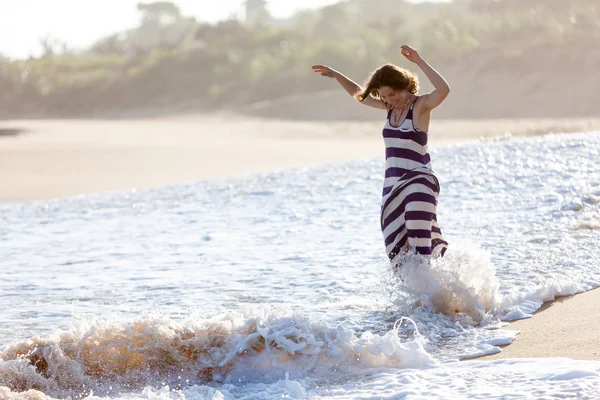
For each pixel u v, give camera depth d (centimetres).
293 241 1240
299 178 2073
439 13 15888
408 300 736
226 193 1938
